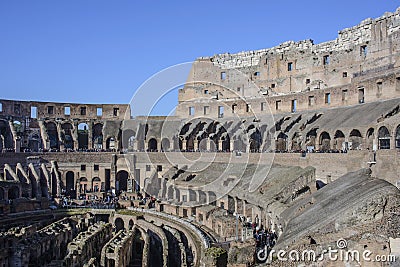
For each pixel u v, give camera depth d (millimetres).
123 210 83062
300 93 90938
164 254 50250
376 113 64000
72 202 88125
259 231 48375
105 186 104375
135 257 61438
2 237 51906
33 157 96875
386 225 26797
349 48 93875
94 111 116312
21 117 108938
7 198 83438
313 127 77125
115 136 112375
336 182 47219
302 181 53188
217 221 54250
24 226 66062
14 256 48750
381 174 49375
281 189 52719
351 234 27797
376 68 79500
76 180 102438
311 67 100750
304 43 103750
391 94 68812
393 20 83500
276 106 95312
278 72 106438
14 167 94312
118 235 58938
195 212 66812
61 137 109875
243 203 59500
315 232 29422
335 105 82875
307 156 68125
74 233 67250
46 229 62094
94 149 109750
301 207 41844
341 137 71812
